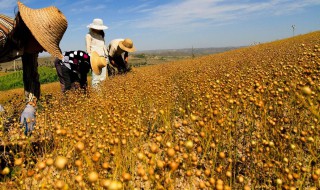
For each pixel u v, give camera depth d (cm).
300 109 321
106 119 401
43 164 192
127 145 286
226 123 313
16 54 304
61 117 419
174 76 921
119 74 1006
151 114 450
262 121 321
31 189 220
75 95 612
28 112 350
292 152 259
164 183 203
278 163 241
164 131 294
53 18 305
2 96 761
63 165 166
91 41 865
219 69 817
